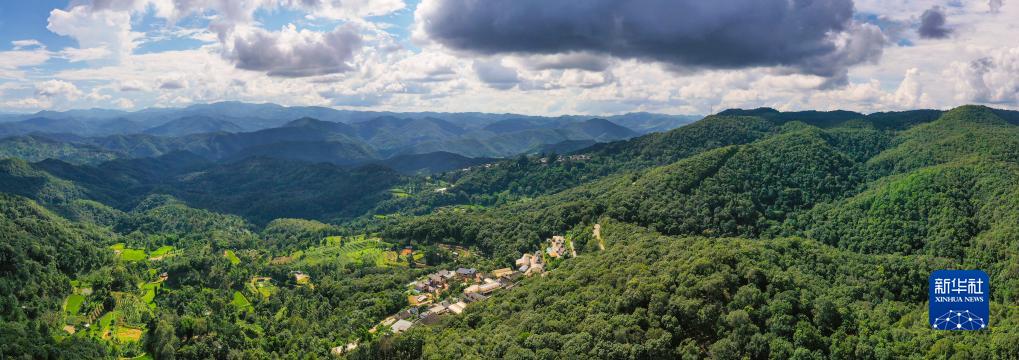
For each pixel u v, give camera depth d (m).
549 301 160.00
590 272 171.88
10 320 195.88
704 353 119.50
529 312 155.38
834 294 152.88
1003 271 187.62
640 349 118.38
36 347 169.62
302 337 190.38
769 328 120.25
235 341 192.62
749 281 135.50
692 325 126.06
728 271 138.38
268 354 184.62
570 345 125.62
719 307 126.69
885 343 117.31
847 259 183.12
